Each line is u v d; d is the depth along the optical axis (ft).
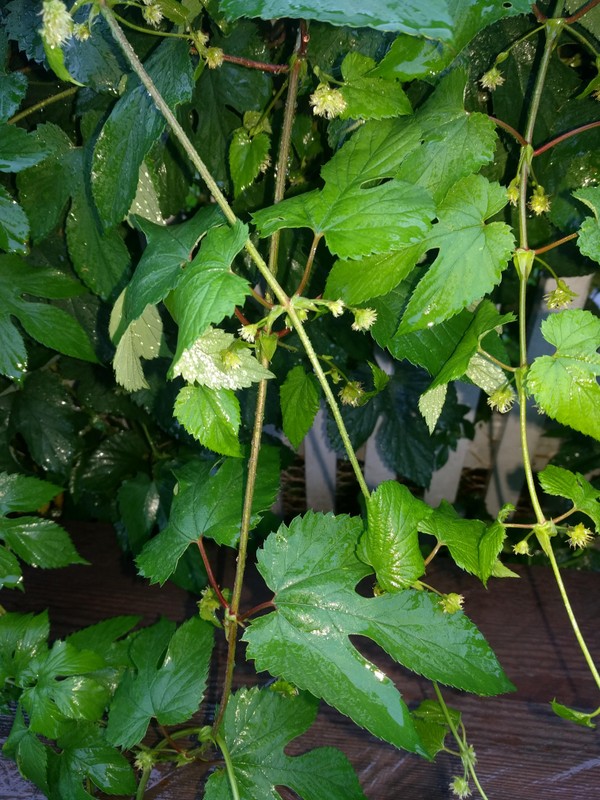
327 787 1.47
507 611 1.90
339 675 1.26
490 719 1.68
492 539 1.27
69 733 1.60
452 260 1.16
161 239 1.23
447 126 1.21
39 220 1.62
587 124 1.36
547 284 2.16
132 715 1.51
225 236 1.08
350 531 1.31
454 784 1.43
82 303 1.96
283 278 1.84
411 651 1.25
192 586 2.00
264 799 1.45
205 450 2.35
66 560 1.79
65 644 1.60
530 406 2.67
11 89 1.46
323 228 1.13
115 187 1.37
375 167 1.20
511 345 2.60
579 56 1.46
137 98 1.33
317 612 1.29
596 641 1.82
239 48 1.49
